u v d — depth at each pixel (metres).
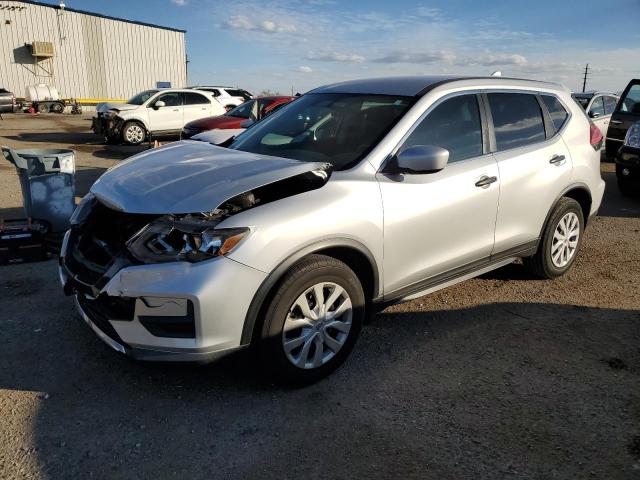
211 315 2.71
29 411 2.93
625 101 10.70
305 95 4.55
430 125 3.71
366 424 2.88
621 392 3.22
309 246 2.97
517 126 4.34
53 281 4.72
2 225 5.26
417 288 3.70
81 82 38.69
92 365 3.40
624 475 2.54
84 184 9.27
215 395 3.11
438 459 2.62
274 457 2.62
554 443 2.75
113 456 2.61
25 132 20.20
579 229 4.97
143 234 2.85
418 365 3.48
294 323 3.02
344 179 3.22
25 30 36.12
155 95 16.44
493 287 4.80
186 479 2.47
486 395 3.16
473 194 3.81
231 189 2.86
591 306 4.45
